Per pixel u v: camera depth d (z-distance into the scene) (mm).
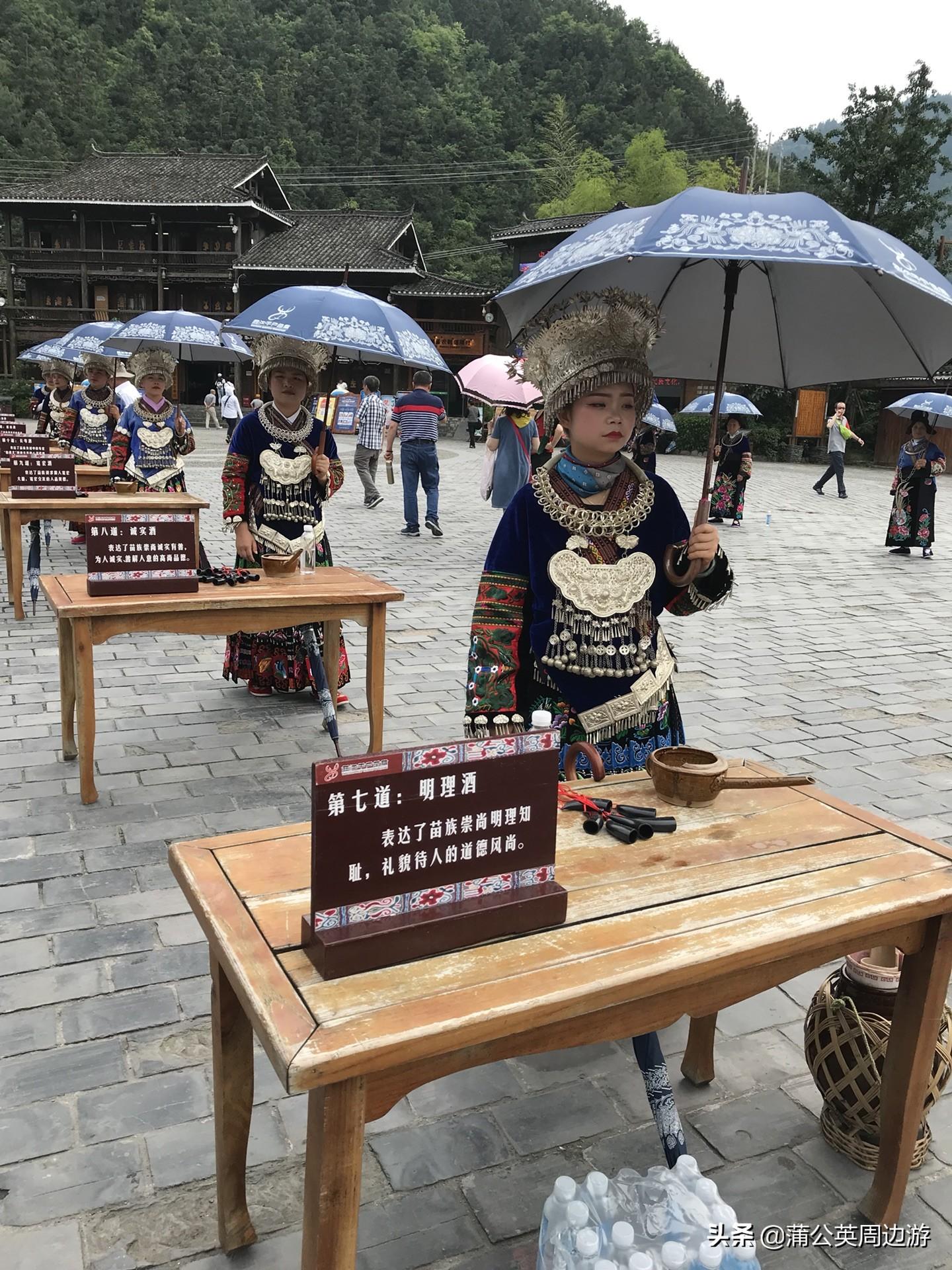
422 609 7289
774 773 2254
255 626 3816
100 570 3678
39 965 2738
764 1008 2732
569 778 2145
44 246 38031
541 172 56250
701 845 1862
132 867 3291
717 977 1600
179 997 2627
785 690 5613
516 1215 1974
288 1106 2258
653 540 2234
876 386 27531
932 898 1698
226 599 3713
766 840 1900
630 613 2188
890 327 2416
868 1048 2053
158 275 36625
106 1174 2037
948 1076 2104
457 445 29328
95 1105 2227
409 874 1428
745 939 1519
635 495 2201
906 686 5793
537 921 1521
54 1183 2010
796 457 28000
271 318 4402
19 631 6250
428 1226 1939
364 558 9359
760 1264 1821
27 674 5371
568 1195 1693
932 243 28609
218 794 3883
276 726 4695
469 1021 1279
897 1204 1952
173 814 3693
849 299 2406
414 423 10531
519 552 2186
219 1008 1726
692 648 6516
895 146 27969
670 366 2838
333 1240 1356
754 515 14555
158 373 7344
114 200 35875
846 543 11812
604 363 2049
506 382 8016
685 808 2041
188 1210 1960
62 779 3990
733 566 9828
